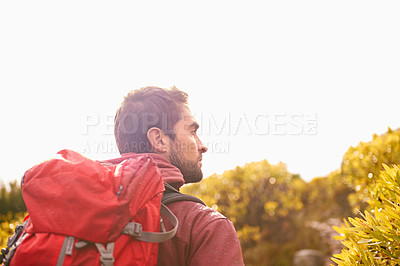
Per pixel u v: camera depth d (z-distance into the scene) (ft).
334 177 14.89
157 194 3.54
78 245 3.05
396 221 4.83
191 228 3.59
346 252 5.34
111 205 3.14
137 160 3.61
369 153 13.14
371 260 4.81
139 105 4.15
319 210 28.86
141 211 3.34
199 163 4.28
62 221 3.11
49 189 3.24
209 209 3.76
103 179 3.32
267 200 27.99
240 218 27.22
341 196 27.09
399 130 13.61
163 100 4.15
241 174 28.66
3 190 19.70
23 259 3.09
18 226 3.58
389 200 5.36
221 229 3.56
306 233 26.94
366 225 5.24
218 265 3.41
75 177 3.26
